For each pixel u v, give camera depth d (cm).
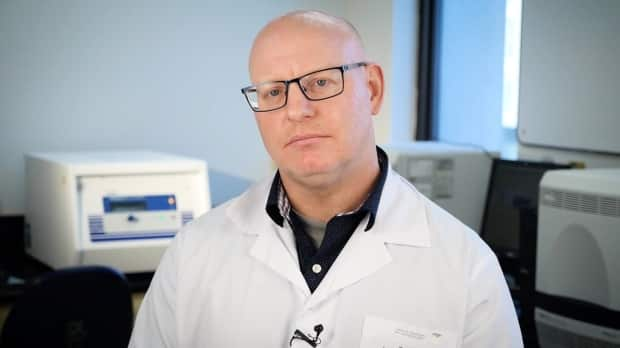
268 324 119
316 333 116
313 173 110
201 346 123
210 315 123
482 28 314
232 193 344
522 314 194
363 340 116
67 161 250
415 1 346
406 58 347
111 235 243
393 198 127
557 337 177
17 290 233
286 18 114
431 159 261
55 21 304
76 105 311
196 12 328
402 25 343
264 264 123
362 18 361
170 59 325
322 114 108
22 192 305
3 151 301
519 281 196
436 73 352
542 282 179
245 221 129
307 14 114
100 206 243
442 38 347
